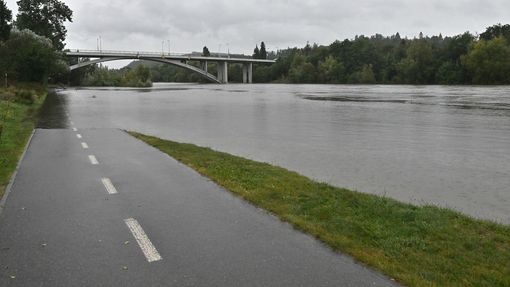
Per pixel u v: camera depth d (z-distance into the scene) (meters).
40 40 77.69
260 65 193.62
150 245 6.06
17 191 8.92
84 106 43.69
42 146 15.44
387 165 14.49
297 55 173.12
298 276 5.11
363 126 26.41
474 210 9.50
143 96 67.69
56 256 5.69
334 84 150.00
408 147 18.38
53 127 23.06
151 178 10.21
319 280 5.00
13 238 6.30
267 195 8.80
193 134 22.78
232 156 14.39
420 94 69.25
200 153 14.56
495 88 92.38
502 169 13.87
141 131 23.97
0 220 7.09
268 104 47.84
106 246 6.02
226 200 8.31
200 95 71.81
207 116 33.47
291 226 6.82
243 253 5.78
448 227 7.13
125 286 4.90
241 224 6.92
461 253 5.97
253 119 30.98
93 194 8.74
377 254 5.71
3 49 70.56
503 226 7.49
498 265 5.59
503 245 6.44
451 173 13.27
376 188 11.43
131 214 7.43
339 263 5.45
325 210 7.80
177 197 8.53
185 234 6.48
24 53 72.06
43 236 6.39
